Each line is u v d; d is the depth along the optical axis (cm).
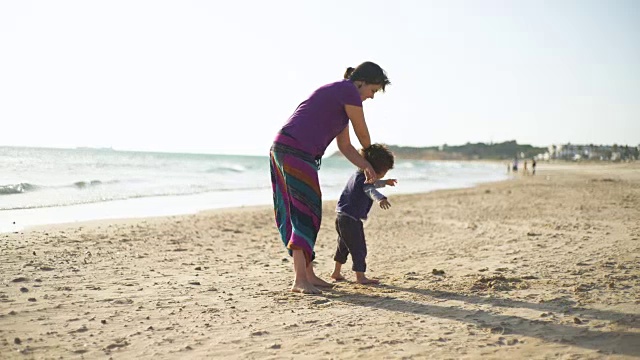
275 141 375
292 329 279
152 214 1072
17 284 389
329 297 361
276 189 386
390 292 375
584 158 13988
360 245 414
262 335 268
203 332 273
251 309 324
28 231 736
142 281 414
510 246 604
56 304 329
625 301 322
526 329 272
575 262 470
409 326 283
